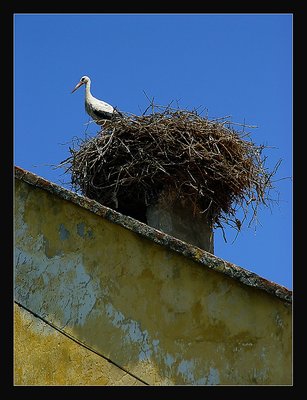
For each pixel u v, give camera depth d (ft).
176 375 48.65
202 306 49.34
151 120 60.85
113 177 60.75
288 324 48.06
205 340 48.80
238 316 48.75
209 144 60.59
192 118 61.00
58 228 52.80
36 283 52.13
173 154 59.67
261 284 48.65
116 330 50.14
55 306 51.44
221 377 48.08
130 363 49.39
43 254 52.60
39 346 50.83
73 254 52.13
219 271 49.29
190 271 49.93
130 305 50.37
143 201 60.23
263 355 47.98
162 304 49.88
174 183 59.67
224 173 60.13
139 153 59.67
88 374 49.75
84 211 52.54
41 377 50.24
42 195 53.57
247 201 60.85
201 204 60.34
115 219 51.62
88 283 51.39
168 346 49.16
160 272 50.37
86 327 50.65
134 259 51.01
